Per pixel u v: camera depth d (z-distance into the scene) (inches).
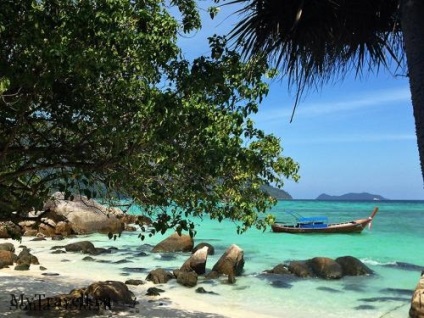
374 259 855.7
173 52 229.0
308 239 1146.0
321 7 135.0
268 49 145.6
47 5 229.9
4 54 227.8
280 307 486.0
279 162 270.1
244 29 145.7
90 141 265.0
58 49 193.3
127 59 240.4
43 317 360.5
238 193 272.5
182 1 254.5
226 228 1453.0
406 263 797.2
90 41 211.0
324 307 489.7
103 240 1106.7
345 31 139.7
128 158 233.8
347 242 1106.7
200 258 649.0
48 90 241.9
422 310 398.0
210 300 505.4
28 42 206.5
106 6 205.9
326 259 655.8
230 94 228.5
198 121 216.4
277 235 1218.6
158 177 261.9
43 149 270.7
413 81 106.7
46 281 562.9
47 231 1158.3
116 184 273.3
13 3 213.0
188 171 251.1
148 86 241.9
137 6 234.5
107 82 251.6
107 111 236.4
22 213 281.7
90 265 735.7
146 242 1075.3
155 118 217.5
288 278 634.2
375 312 471.8
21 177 323.3
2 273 607.8
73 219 1213.1
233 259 653.3
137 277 638.5
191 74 226.1
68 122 264.1
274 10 138.7
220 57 222.2
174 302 479.5
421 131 104.0
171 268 721.6
